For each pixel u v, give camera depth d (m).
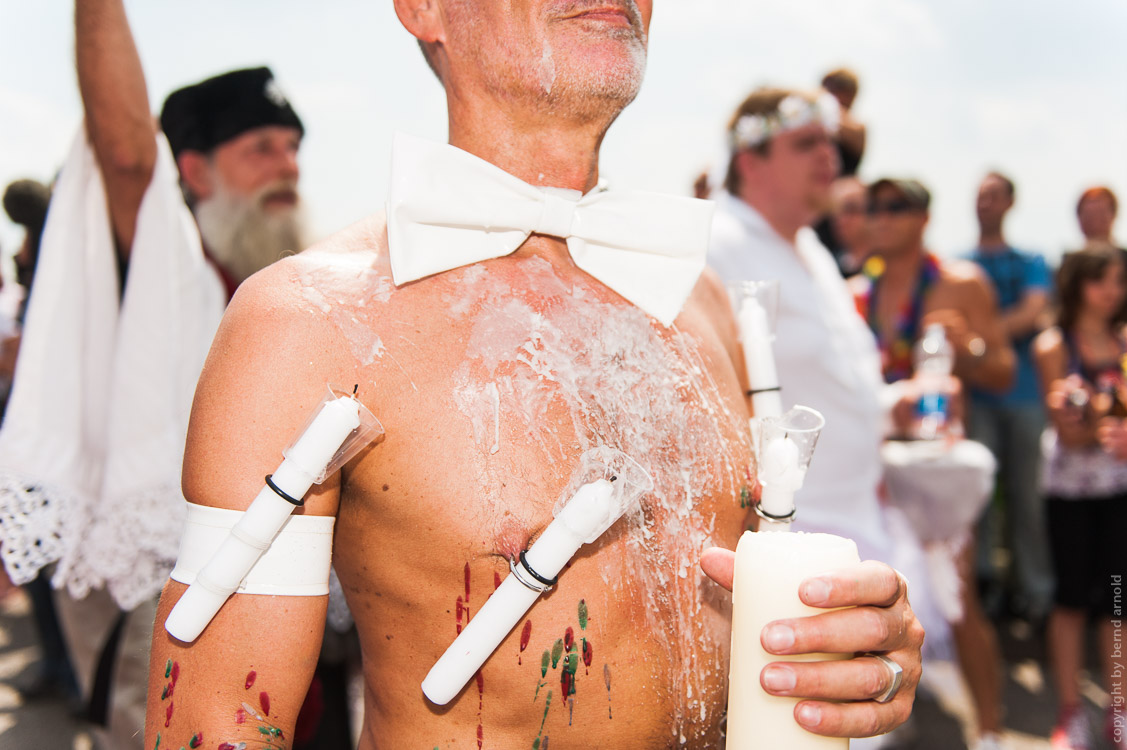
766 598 0.80
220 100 2.16
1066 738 3.07
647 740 0.89
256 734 0.78
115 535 1.77
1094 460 3.12
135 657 2.04
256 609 0.79
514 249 0.96
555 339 0.92
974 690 2.99
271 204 2.19
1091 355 3.27
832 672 0.79
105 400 1.78
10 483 1.65
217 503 0.80
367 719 0.94
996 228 4.35
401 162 0.90
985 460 2.89
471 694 0.85
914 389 3.00
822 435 2.38
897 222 3.40
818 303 2.46
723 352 1.12
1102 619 3.09
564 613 0.86
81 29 1.62
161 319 1.79
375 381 0.85
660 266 1.02
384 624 0.89
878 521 2.50
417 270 0.89
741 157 2.54
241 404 0.81
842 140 4.05
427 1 1.00
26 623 4.55
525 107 0.96
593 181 1.05
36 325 1.70
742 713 0.82
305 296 0.86
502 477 0.85
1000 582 4.53
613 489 0.79
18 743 3.06
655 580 0.91
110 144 1.70
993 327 3.38
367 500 0.86
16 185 3.18
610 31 0.96
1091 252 3.33
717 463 1.00
